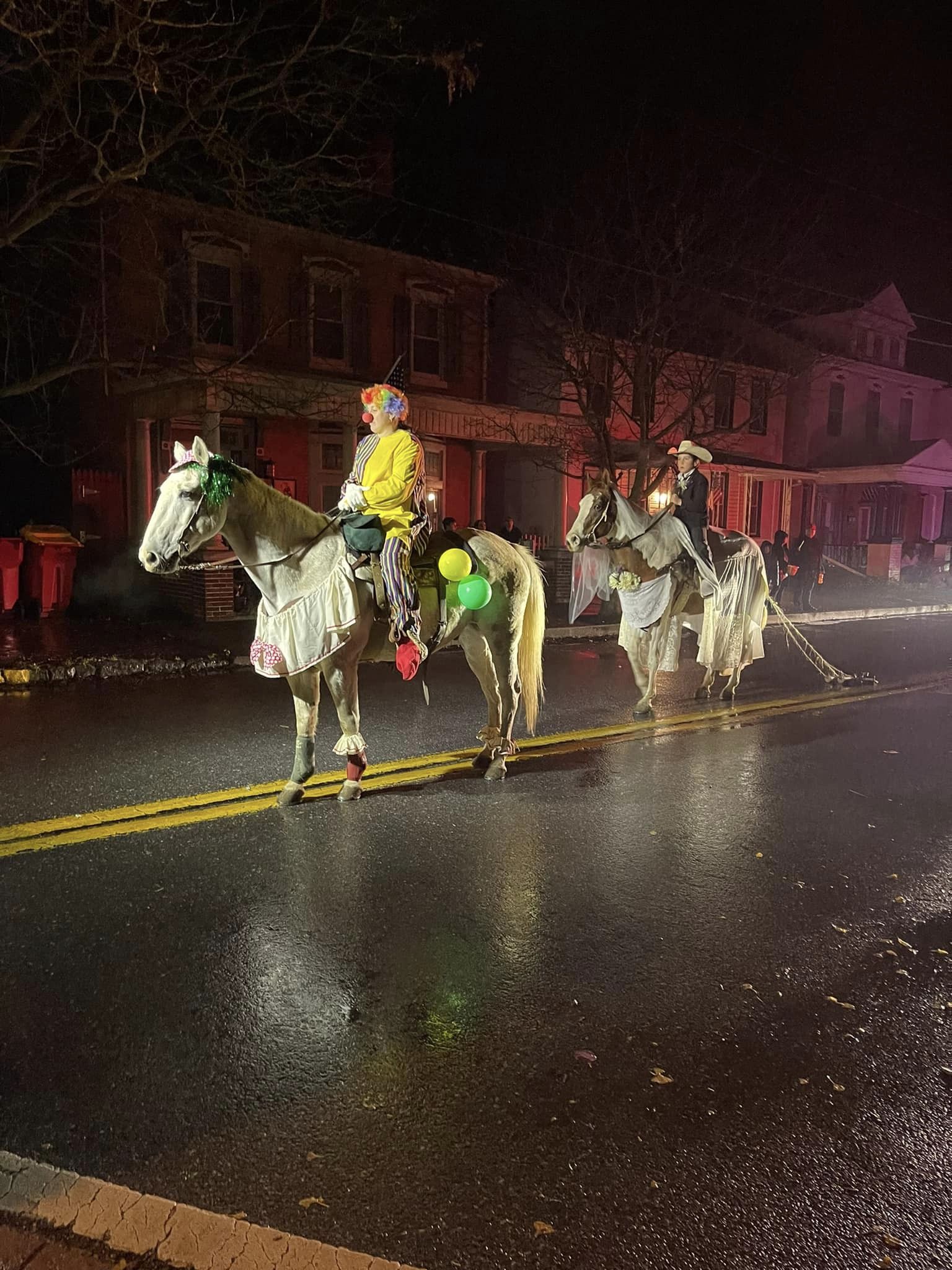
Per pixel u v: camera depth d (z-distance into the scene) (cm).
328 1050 338
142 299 1602
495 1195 268
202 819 588
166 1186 268
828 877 524
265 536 573
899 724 931
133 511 1719
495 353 2253
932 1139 298
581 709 973
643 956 421
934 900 496
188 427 1761
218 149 1081
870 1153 291
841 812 642
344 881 497
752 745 832
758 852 561
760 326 2381
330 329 1864
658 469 2188
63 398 1872
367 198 1666
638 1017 369
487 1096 314
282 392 1611
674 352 1864
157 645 1229
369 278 1895
